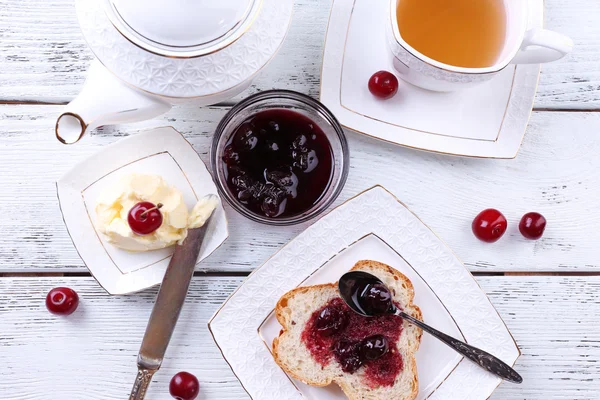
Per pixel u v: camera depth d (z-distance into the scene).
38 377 0.70
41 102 0.71
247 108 0.69
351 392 0.68
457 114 0.71
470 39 0.68
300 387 0.69
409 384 0.69
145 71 0.60
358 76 0.70
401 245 0.70
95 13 0.60
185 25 0.59
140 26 0.59
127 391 0.71
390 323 0.69
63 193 0.69
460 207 0.72
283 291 0.69
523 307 0.72
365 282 0.68
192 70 0.60
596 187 0.73
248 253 0.71
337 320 0.68
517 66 0.70
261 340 0.69
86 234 0.69
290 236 0.72
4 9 0.70
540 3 0.70
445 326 0.70
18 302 0.71
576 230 0.73
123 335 0.71
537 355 0.72
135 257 0.69
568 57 0.72
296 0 0.71
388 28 0.67
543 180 0.72
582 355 0.72
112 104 0.61
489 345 0.70
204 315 0.71
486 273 0.73
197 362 0.71
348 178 0.72
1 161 0.71
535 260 0.73
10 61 0.71
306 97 0.68
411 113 0.71
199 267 0.71
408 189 0.72
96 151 0.70
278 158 0.69
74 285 0.71
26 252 0.71
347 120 0.70
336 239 0.70
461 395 0.70
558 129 0.72
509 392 0.72
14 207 0.71
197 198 0.70
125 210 0.67
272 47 0.62
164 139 0.69
